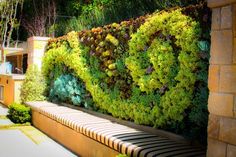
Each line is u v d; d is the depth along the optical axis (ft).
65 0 63.57
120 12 29.99
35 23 64.13
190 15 14.71
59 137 22.29
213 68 10.46
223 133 10.00
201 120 14.12
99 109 22.85
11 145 21.26
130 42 18.45
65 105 28.25
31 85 32.12
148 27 17.01
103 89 22.02
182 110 14.94
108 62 21.02
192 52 14.19
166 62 15.80
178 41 15.05
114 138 15.05
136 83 18.44
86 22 36.09
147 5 25.90
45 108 25.99
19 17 75.87
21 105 30.14
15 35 80.12
